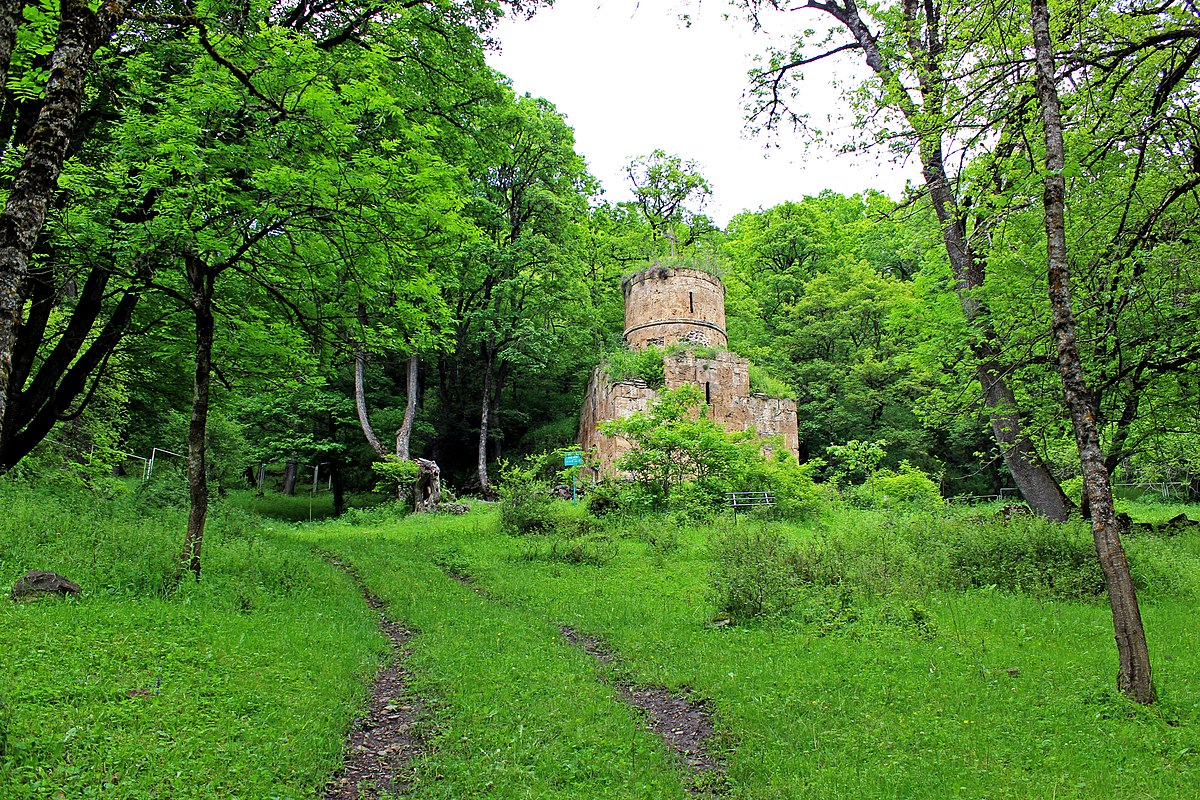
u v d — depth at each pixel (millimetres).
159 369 17109
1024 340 12938
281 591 10406
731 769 5562
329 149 10398
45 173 4816
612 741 5977
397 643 9070
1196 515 23188
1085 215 11633
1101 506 6922
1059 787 5027
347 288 12953
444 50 16562
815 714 6484
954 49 11062
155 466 27531
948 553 12477
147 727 5453
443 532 19781
